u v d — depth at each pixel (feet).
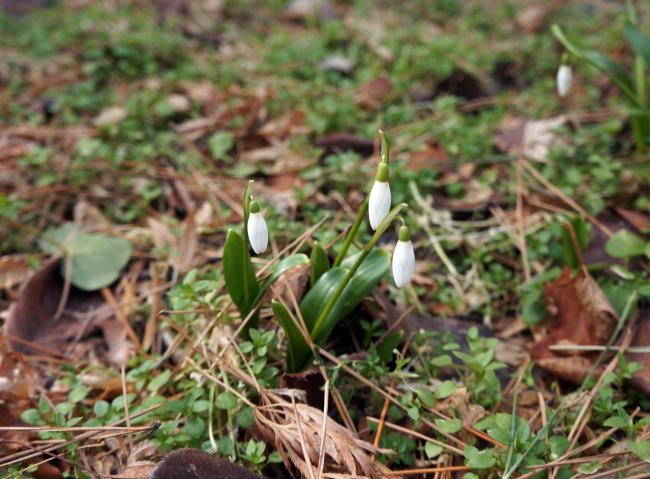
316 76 3.21
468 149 2.44
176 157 2.48
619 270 1.91
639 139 2.31
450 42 3.33
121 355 1.87
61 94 2.90
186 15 4.26
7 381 1.69
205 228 2.14
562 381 1.80
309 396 1.67
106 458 1.63
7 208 2.11
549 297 1.87
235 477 1.49
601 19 4.19
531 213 2.20
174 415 1.69
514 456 1.53
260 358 1.72
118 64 3.22
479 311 2.00
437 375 1.79
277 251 2.03
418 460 1.63
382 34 3.67
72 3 4.57
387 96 2.95
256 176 2.45
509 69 3.43
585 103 2.92
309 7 4.41
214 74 3.20
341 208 2.23
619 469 1.51
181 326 1.84
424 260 2.12
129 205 2.33
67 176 2.39
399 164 2.26
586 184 2.28
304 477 1.53
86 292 2.04
